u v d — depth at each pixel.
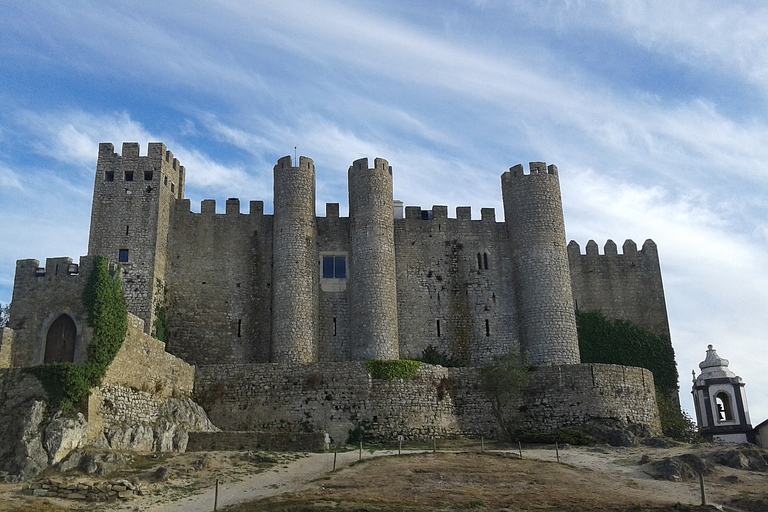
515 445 52.47
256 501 34.81
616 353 69.44
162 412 49.22
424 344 66.56
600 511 34.31
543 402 57.41
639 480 41.25
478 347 66.94
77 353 43.12
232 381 55.56
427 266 68.88
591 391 56.97
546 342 63.88
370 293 63.22
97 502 34.59
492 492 37.16
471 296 68.31
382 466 42.25
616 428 55.00
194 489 37.09
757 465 45.00
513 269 68.62
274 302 63.59
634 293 71.56
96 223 62.78
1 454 37.62
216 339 64.69
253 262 67.25
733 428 72.75
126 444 43.41
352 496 35.50
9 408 39.88
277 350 61.56
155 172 64.75
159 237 63.75
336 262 67.19
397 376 55.62
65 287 44.88
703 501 35.62
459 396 57.53
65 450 38.72
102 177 64.06
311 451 47.16
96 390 42.31
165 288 64.44
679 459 43.62
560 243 66.94
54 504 33.78
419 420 54.81
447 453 46.59
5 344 42.97
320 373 55.41
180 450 46.59
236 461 42.53
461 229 70.31
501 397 57.03
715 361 76.94
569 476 41.38
